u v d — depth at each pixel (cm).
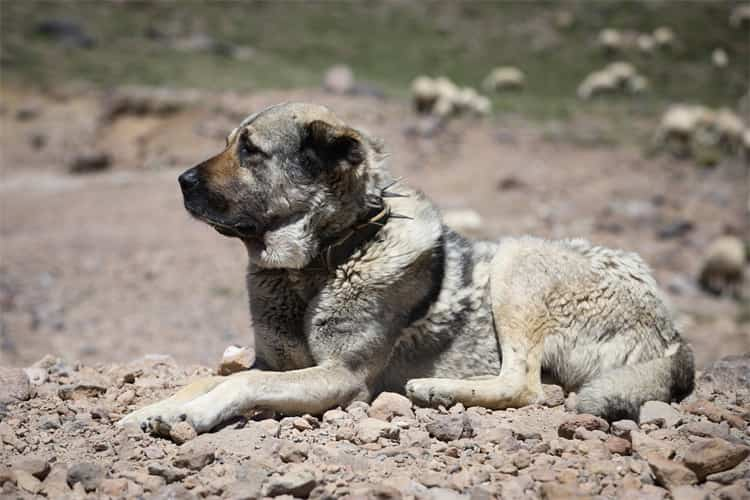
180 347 1561
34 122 3597
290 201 635
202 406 563
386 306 634
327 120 636
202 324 1734
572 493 459
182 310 1833
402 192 680
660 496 472
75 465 493
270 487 472
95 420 610
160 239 2389
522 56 5353
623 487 489
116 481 482
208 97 3566
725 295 2172
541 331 672
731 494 472
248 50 4900
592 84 4700
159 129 3422
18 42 4312
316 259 636
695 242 2439
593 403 618
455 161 3059
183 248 2298
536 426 604
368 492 469
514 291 672
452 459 527
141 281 2039
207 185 646
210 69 4247
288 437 564
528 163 3069
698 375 772
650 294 693
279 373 600
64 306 1850
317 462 517
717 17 5872
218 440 549
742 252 2223
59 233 2469
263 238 650
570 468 513
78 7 5050
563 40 5591
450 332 670
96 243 2355
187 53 4559
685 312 2025
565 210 2594
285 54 4956
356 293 627
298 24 5431
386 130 3297
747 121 4366
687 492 471
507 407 648
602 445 545
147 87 3831
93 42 4528
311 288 639
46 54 4203
